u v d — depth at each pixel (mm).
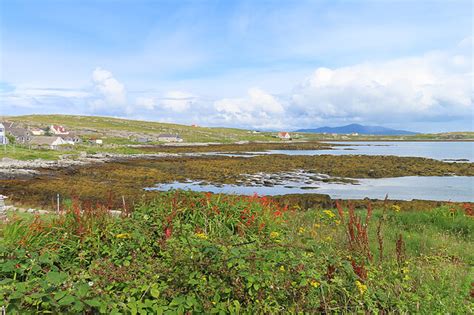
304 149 114438
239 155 83125
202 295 3822
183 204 6832
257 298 3807
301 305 3814
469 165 55031
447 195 32438
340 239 7137
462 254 7500
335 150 109562
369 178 44938
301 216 10445
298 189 36438
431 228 10102
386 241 8094
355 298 3926
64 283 3594
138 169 50562
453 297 4402
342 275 4340
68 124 184625
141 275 4250
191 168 52812
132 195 28250
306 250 4512
